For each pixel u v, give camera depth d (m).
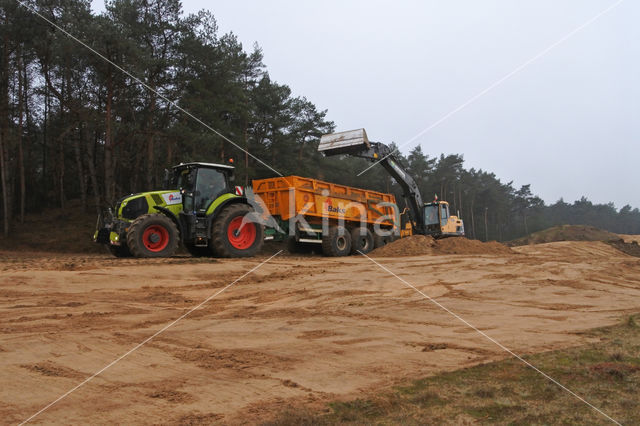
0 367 4.26
